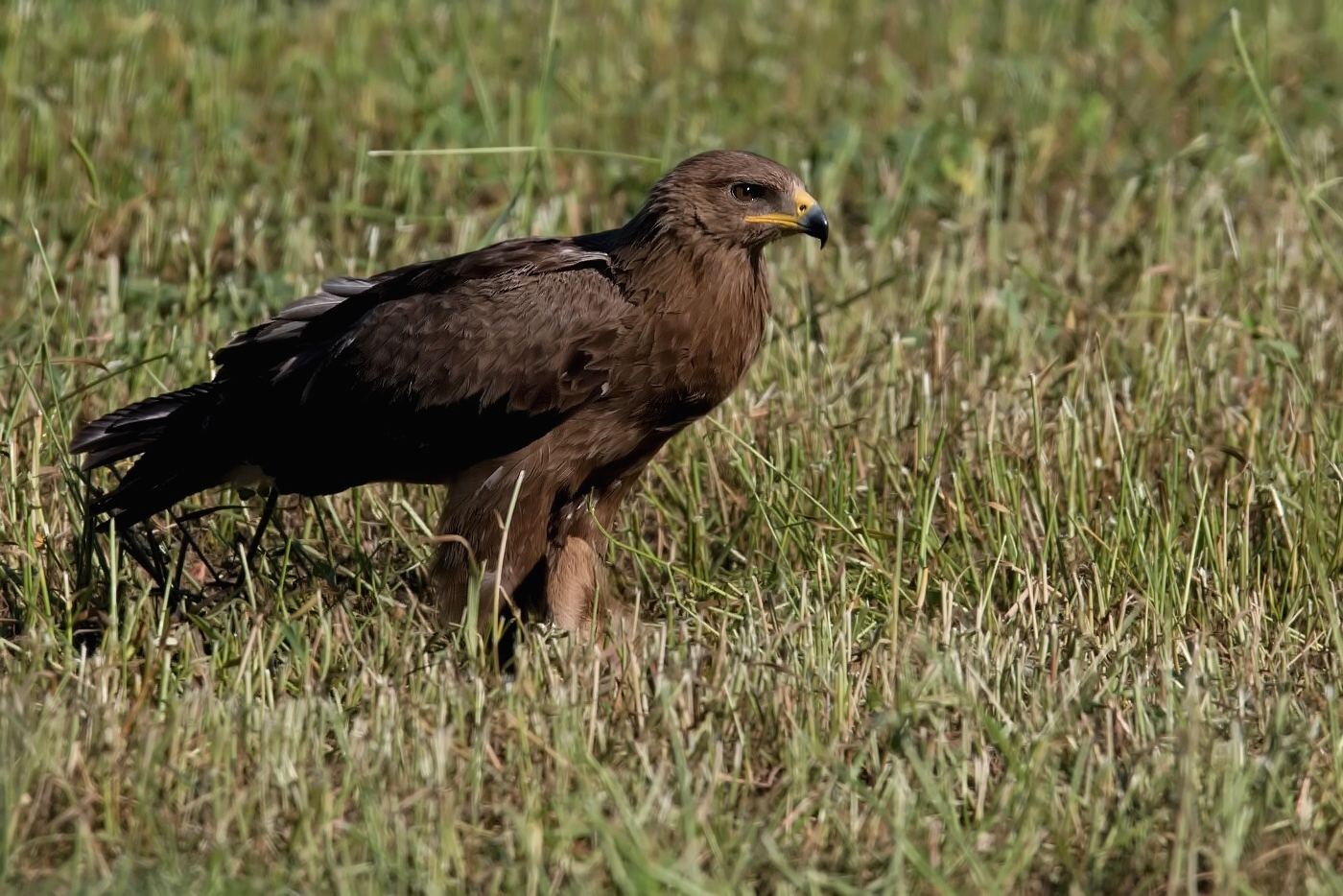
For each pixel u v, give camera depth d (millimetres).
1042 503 11414
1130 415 12469
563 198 16266
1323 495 11258
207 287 14133
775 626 9992
